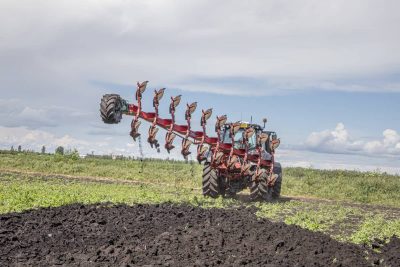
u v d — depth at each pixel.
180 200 14.59
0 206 11.62
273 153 15.95
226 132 16.94
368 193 21.44
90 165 26.58
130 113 13.41
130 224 9.55
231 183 16.30
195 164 30.06
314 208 15.30
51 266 6.48
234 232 8.68
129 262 6.60
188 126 14.22
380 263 7.39
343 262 7.00
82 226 9.26
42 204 12.13
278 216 12.77
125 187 17.81
